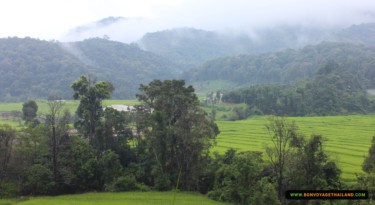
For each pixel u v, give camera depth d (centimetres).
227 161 6831
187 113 6969
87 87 7619
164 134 6894
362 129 11681
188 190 6825
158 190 6656
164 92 7288
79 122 7675
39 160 6650
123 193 6388
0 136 6438
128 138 7581
